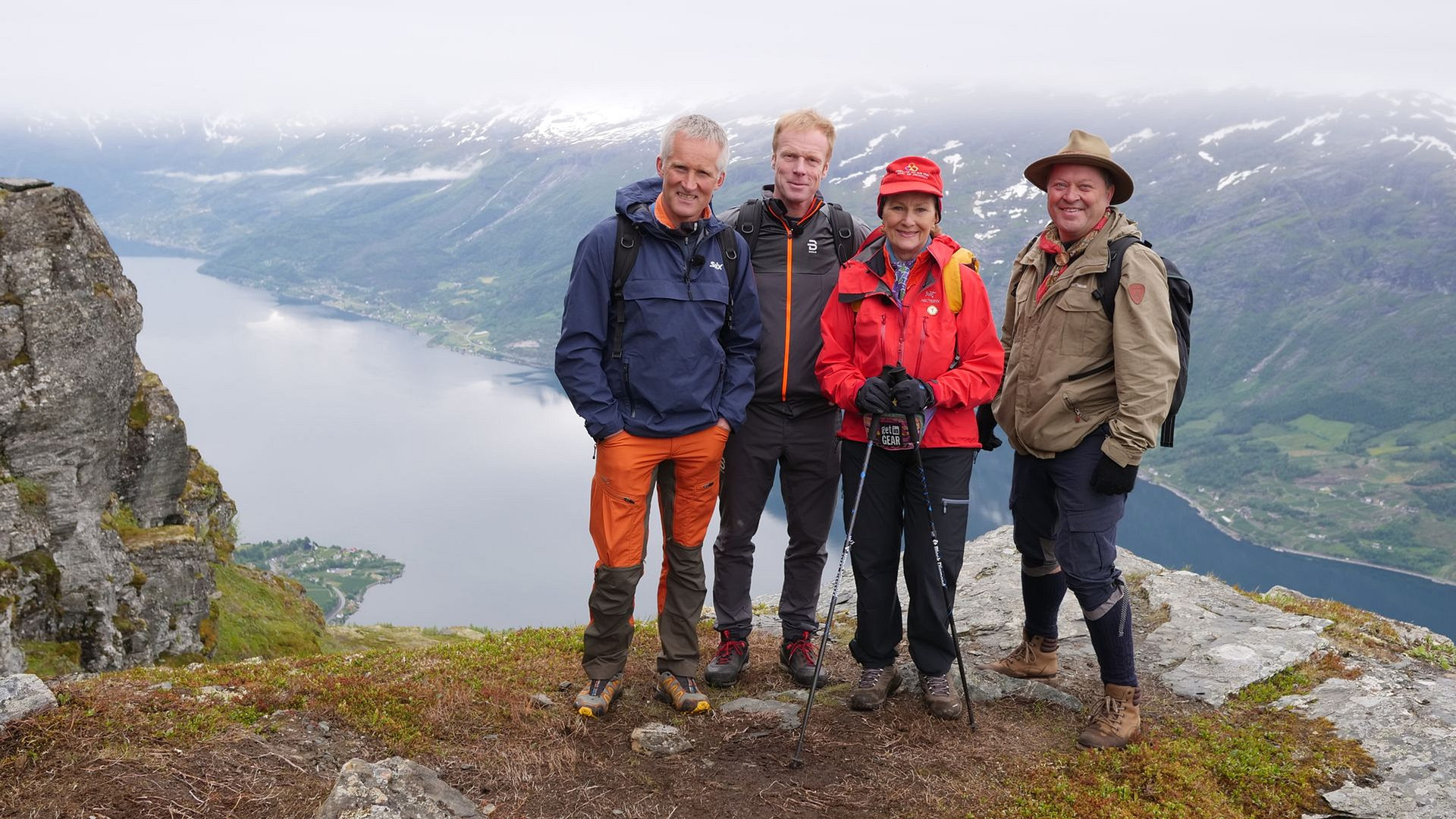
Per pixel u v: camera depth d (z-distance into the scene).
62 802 3.56
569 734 4.77
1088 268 4.60
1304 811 4.46
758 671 5.94
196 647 13.64
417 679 5.31
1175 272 4.58
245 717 4.45
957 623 7.12
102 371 11.16
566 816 3.99
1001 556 8.63
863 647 5.20
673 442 4.86
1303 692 5.61
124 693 4.46
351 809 3.52
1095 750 4.72
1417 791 4.50
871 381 4.78
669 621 5.23
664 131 4.68
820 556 5.70
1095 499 4.67
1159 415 4.35
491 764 4.37
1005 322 5.53
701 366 4.79
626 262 4.71
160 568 12.95
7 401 10.38
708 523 5.17
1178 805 4.27
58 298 10.69
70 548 10.96
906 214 4.75
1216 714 5.39
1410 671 5.89
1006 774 4.47
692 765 4.50
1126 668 4.82
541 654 6.10
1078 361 4.64
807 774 4.42
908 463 4.99
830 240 5.46
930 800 4.21
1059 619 6.91
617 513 4.87
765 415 5.41
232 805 3.72
